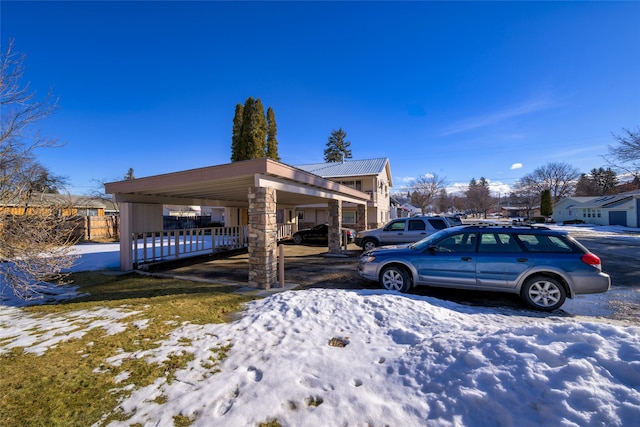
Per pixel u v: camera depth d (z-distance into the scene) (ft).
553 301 16.17
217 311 16.35
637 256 36.37
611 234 70.59
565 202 139.54
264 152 82.43
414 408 7.75
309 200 51.37
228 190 31.04
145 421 7.73
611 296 19.08
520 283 16.83
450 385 8.25
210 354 11.28
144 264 29.04
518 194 203.31
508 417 6.90
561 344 8.68
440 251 18.88
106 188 27.78
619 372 7.42
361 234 40.27
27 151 22.48
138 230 29.68
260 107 81.71
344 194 41.04
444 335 11.25
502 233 17.88
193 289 21.21
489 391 7.63
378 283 22.24
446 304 16.56
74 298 19.39
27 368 10.42
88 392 9.02
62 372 10.14
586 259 16.01
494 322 14.10
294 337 12.55
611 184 183.32
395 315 14.38
